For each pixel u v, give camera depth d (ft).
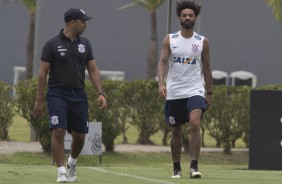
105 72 462.60
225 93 181.78
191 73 94.73
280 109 132.77
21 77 454.81
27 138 192.85
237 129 179.93
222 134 179.93
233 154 178.50
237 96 181.47
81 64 87.61
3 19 457.68
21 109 157.69
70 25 86.94
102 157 161.68
